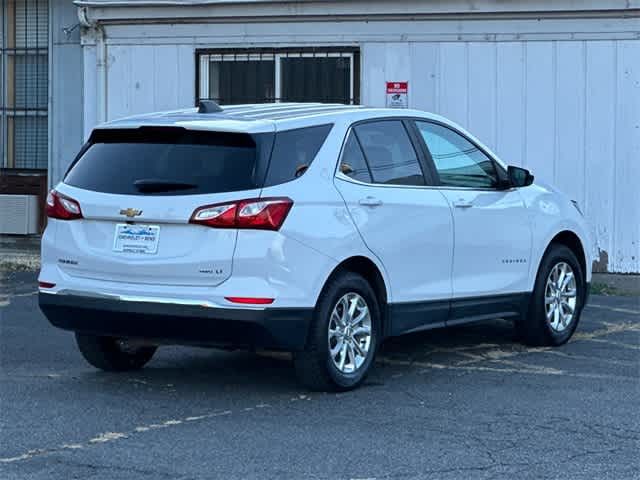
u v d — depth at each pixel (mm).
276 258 7438
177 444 6777
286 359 9352
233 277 7430
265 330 7438
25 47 16062
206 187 7555
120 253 7723
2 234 15953
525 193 9633
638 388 8281
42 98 16078
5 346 9812
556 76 13789
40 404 7754
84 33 15391
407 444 6789
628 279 13531
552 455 6586
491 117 14047
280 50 14750
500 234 9250
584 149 13758
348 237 7871
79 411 7562
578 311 10148
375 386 8305
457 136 9203
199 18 14930
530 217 9562
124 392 8125
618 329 10734
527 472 6266
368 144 8344
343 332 7992
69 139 15703
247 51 14867
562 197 10141
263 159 7582
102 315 7773
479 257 9086
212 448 6695
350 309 8008
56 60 15656
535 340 9789
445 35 14109
